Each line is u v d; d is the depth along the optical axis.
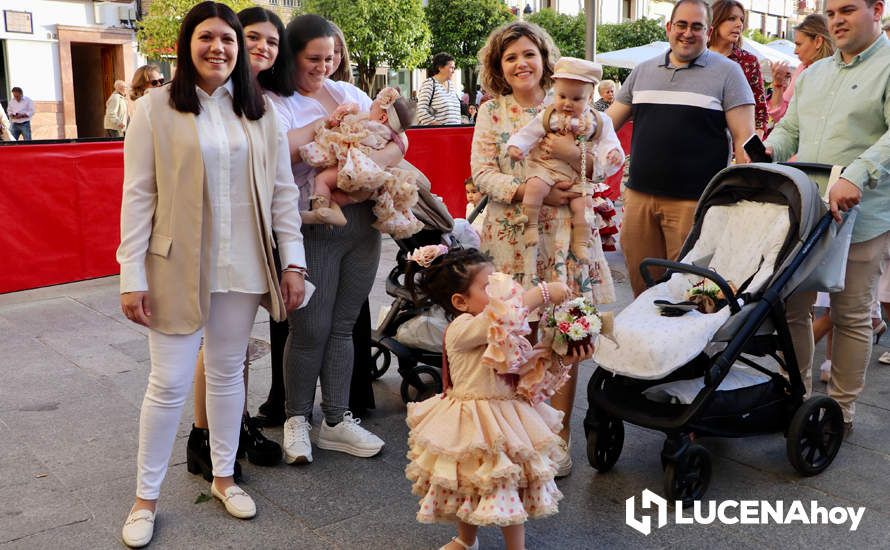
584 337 2.66
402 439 4.00
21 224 6.69
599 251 3.62
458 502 2.69
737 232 3.79
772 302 3.41
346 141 3.47
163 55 19.25
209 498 3.36
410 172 3.88
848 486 3.52
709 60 4.53
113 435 3.98
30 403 4.39
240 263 3.05
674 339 3.23
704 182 4.54
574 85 3.27
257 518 3.22
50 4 21.03
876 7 3.90
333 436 3.84
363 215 3.68
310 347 3.68
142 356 5.19
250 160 3.03
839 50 4.09
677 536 3.11
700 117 4.50
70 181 6.90
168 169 2.88
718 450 3.89
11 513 3.21
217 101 3.01
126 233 2.88
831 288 3.62
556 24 23.97
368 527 3.16
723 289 3.33
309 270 3.59
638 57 14.66
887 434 4.05
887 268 5.23
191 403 4.40
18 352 5.27
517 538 2.79
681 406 3.33
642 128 4.70
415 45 21.83
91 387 4.64
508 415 2.68
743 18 5.47
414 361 4.37
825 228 3.51
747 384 3.52
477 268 2.76
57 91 21.52
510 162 3.53
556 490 2.77
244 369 3.68
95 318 6.07
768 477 3.61
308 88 3.73
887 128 3.90
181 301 2.93
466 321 2.69
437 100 10.84
